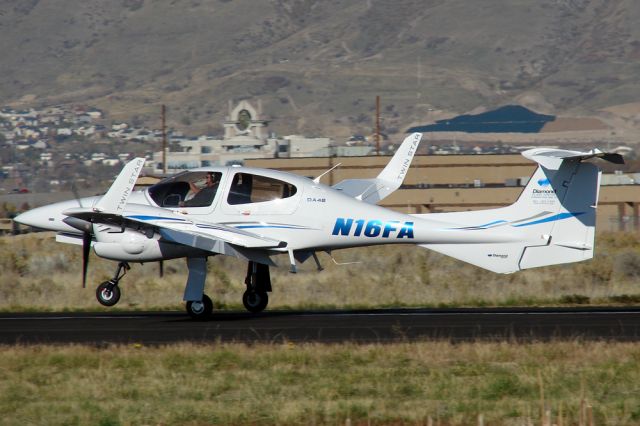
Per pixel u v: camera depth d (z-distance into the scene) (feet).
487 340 199.72
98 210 222.89
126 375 168.96
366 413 145.07
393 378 165.17
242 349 186.70
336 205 244.42
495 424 140.46
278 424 141.69
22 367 175.83
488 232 240.73
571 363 173.88
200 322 232.53
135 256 232.53
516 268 240.94
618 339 199.82
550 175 238.68
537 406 148.36
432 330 213.87
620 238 562.25
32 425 141.49
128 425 140.87
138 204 240.94
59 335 212.43
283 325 224.74
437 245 243.60
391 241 244.42
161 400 153.58
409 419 142.82
